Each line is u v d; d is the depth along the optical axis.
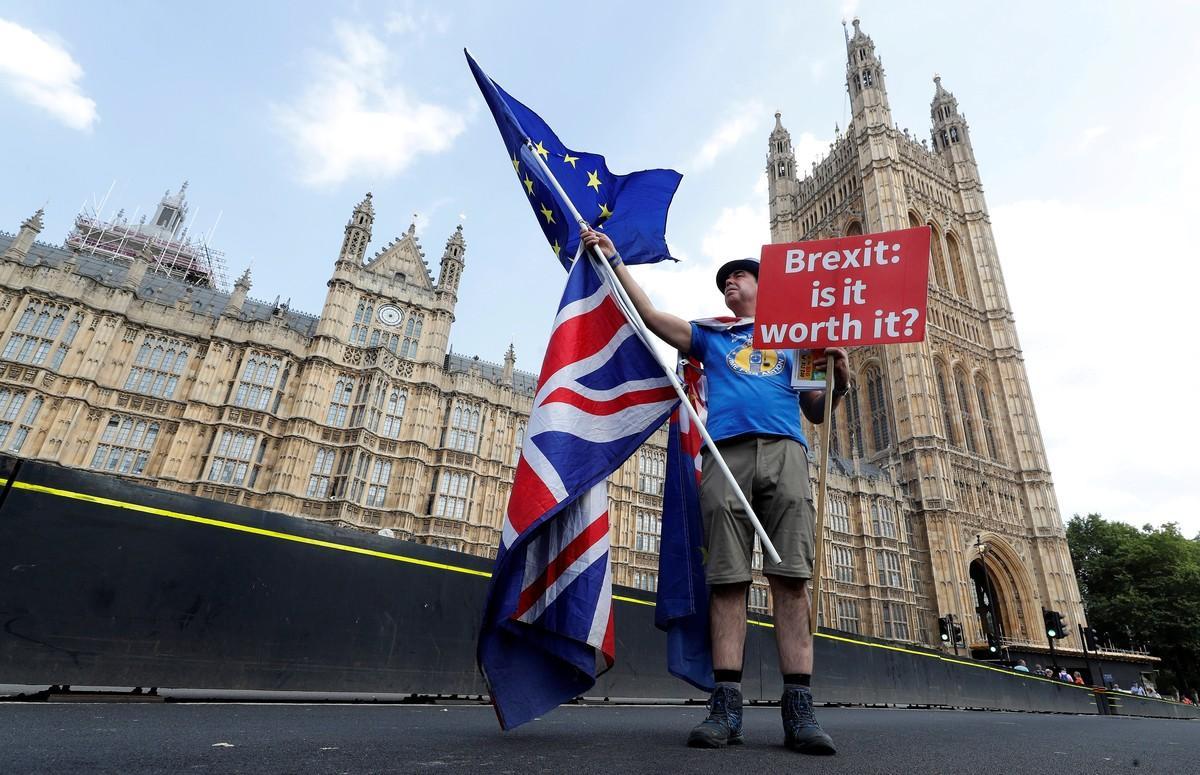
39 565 4.98
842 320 3.56
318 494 30.47
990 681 18.34
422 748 2.59
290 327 33.06
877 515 51.88
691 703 10.18
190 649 5.59
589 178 5.57
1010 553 57.25
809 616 3.26
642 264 5.26
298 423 30.80
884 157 71.06
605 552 3.88
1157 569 61.47
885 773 2.30
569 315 4.48
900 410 60.38
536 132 5.71
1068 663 52.72
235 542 6.13
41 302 28.42
